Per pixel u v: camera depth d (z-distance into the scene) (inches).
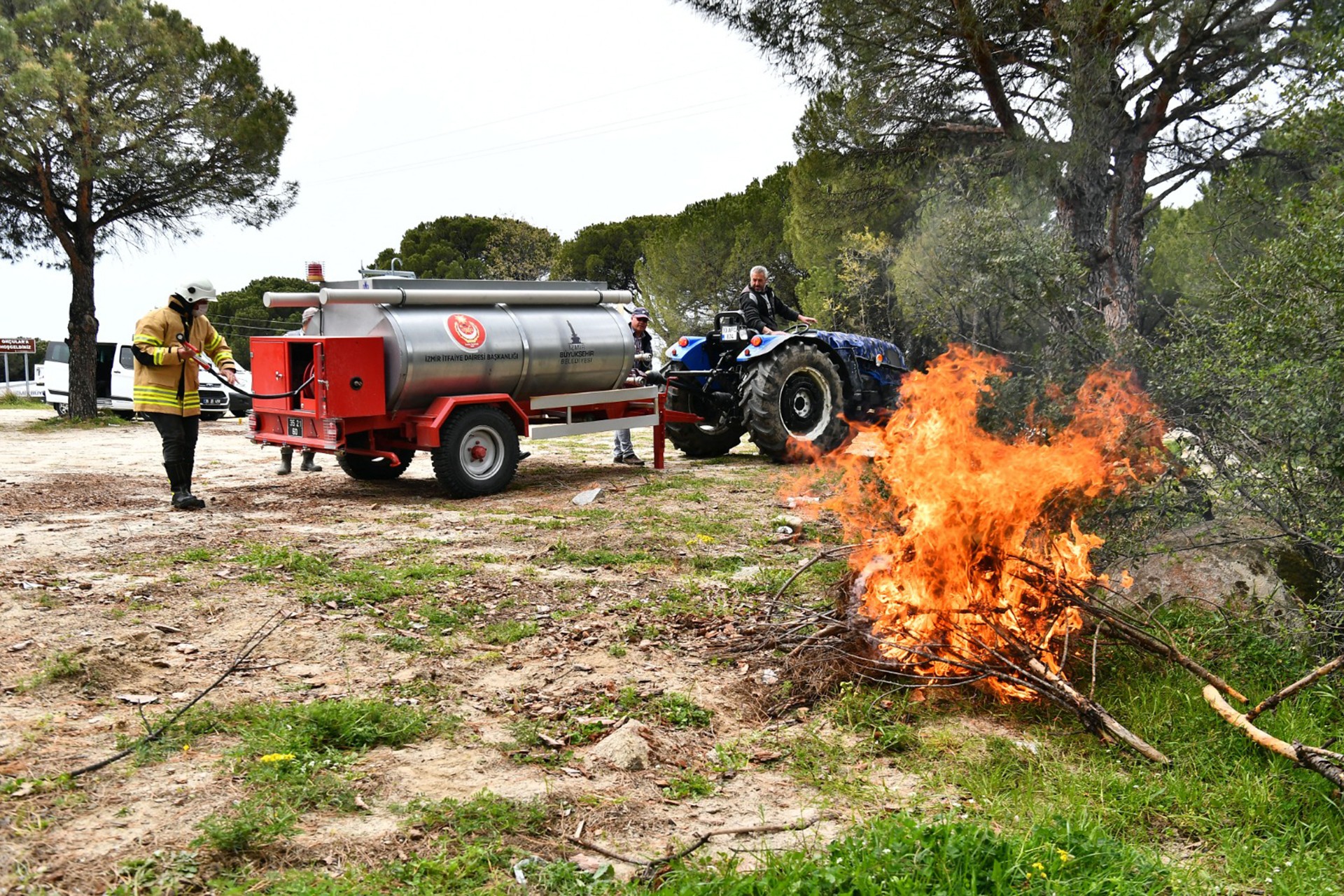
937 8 458.6
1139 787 133.0
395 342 339.3
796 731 154.6
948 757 144.3
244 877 103.6
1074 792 130.8
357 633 187.9
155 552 249.6
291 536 275.0
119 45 699.4
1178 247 609.3
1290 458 178.5
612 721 154.3
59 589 211.0
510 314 373.7
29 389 1206.9
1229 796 130.7
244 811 114.4
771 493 355.9
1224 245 272.5
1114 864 108.6
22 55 674.8
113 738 137.7
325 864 108.0
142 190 765.9
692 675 175.2
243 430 679.7
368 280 356.2
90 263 750.5
